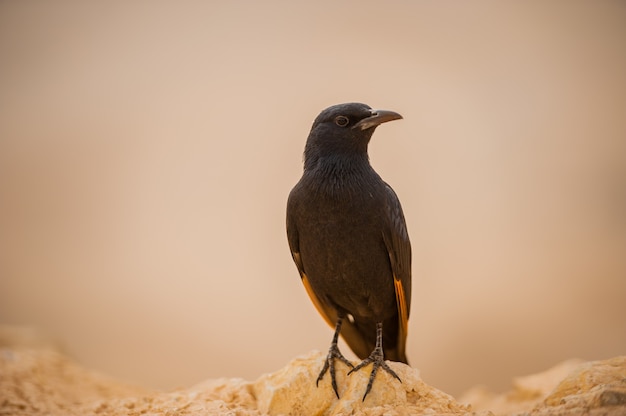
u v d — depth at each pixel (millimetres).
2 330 14000
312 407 7863
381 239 8484
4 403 9500
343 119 8594
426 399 7758
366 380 7828
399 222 8703
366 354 9516
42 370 11094
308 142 8852
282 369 8281
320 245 8500
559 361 16172
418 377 7941
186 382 15953
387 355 9422
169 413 7977
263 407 8008
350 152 8594
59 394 10250
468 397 11414
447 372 16109
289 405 7871
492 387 15609
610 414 6402
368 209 8375
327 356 8148
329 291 8805
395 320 9172
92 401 9688
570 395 7359
